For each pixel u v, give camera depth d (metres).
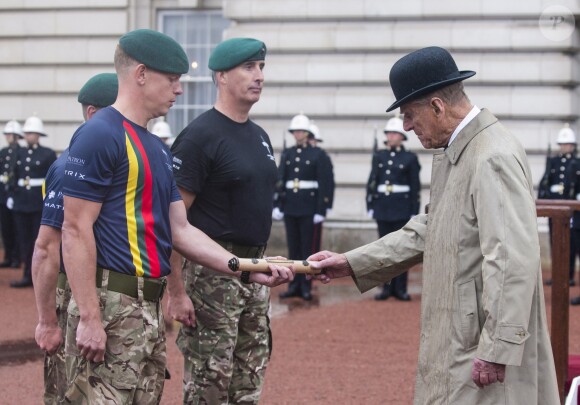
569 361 7.46
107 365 5.41
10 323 13.08
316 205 16.03
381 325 12.85
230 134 6.86
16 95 21.36
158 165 5.63
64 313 6.23
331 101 19.06
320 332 12.30
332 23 19.09
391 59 18.84
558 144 17.31
